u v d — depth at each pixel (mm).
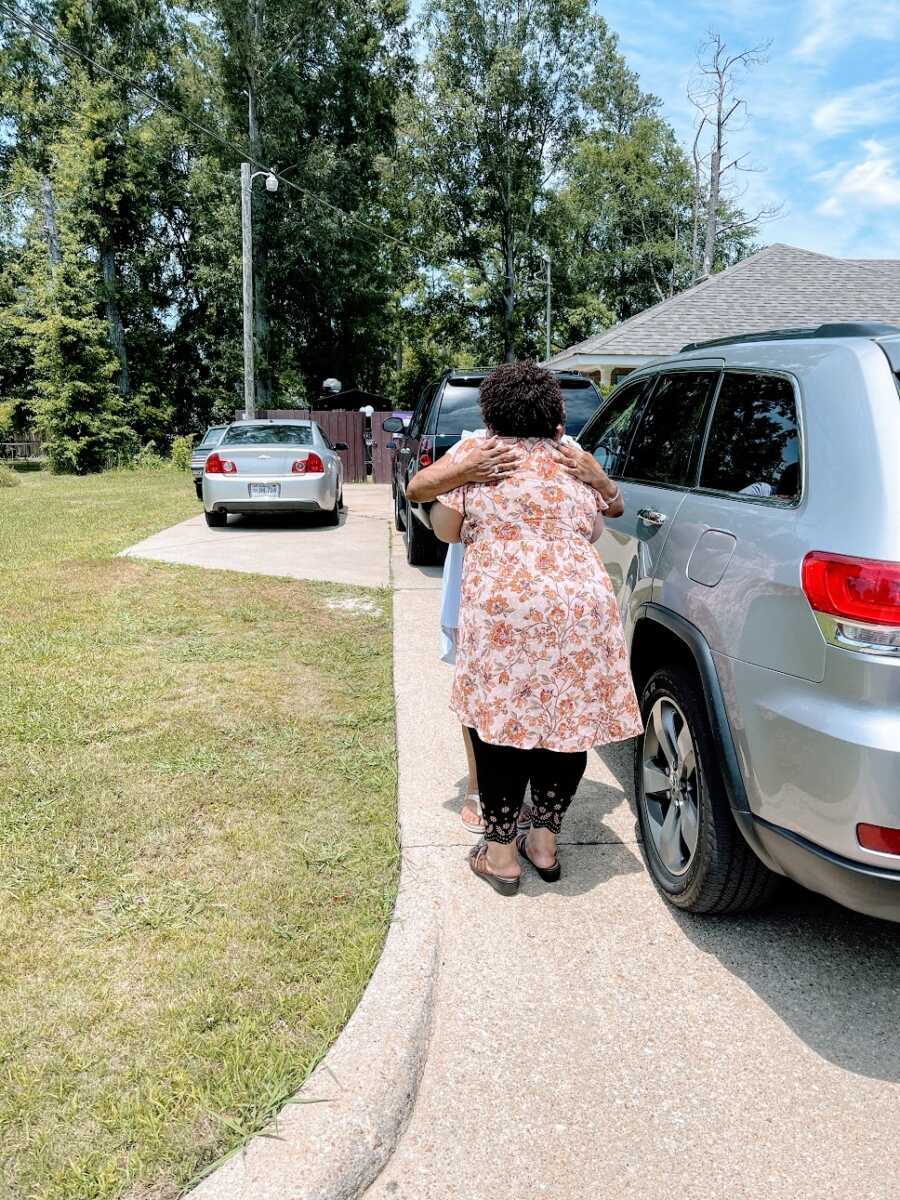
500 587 2428
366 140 32562
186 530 10391
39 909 2588
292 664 5113
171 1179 1704
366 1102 1884
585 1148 1884
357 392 31438
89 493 16312
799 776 2023
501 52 35125
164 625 5816
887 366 2148
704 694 2414
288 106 29359
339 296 32312
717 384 2947
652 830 2939
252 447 10289
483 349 42281
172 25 32281
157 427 31547
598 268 44312
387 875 2861
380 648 5477
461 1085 2059
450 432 7414
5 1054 2002
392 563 8297
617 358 14148
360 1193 1775
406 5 34031
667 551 2834
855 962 2537
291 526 10969
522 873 2969
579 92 37125
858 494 1997
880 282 15750
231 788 3457
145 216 31422
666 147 43938
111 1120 1828
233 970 2328
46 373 25297
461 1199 1762
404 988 2262
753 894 2533
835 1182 1807
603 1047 2182
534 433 2486
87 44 29891
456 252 38906
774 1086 2064
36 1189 1668
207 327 35656
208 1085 1926
